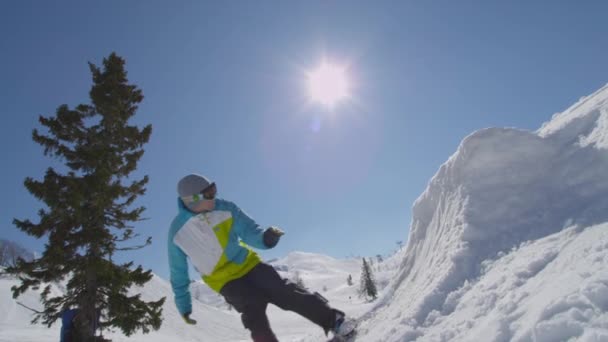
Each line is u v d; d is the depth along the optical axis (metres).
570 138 3.26
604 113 3.09
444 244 3.28
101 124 11.43
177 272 2.60
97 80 12.05
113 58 12.10
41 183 9.41
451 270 2.81
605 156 2.70
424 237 4.38
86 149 10.60
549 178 3.01
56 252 9.13
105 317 10.29
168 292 38.31
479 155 3.51
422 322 2.53
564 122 3.70
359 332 3.63
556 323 1.49
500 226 2.91
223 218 2.55
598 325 1.37
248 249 2.58
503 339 1.72
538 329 1.53
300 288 2.47
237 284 2.43
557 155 3.16
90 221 9.97
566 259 2.00
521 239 2.64
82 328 9.10
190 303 2.61
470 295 2.38
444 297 2.65
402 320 2.67
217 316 39.31
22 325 20.33
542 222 2.67
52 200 9.38
